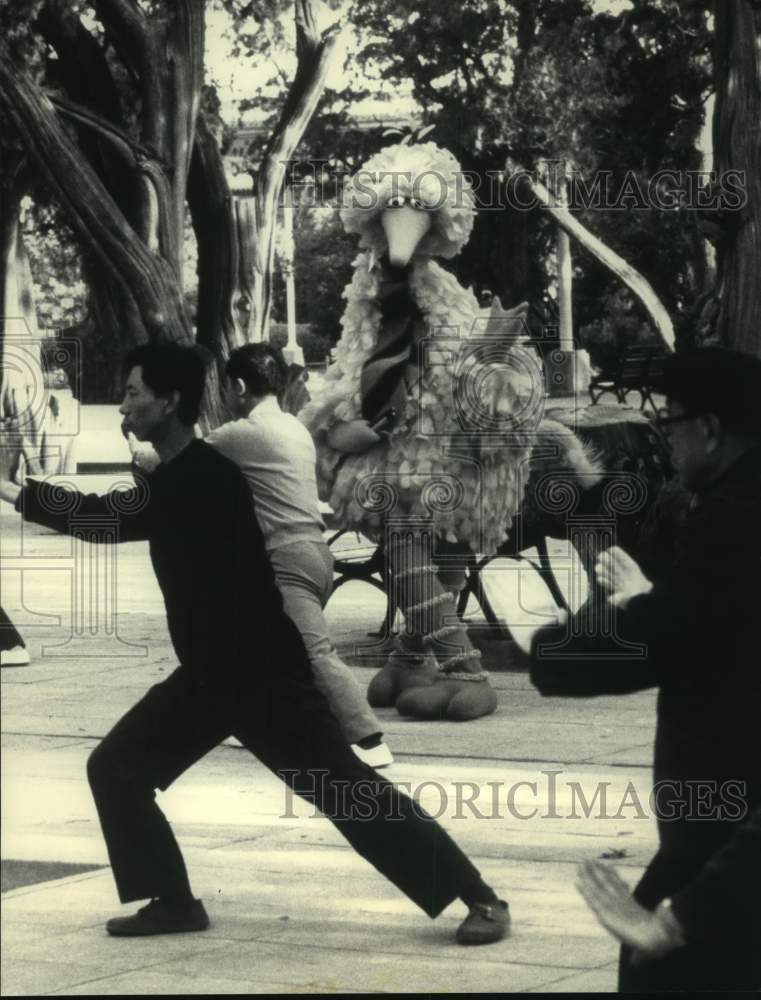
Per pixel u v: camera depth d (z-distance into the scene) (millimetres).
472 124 9883
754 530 3213
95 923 5004
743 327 9117
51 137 10648
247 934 4898
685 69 9641
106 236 10672
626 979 3178
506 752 7293
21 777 6891
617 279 9562
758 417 3361
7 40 10594
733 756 3227
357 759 4758
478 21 9766
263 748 4766
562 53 9742
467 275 9766
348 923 4984
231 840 6016
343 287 10242
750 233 9141
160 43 10477
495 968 4516
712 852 3240
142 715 4859
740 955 3078
